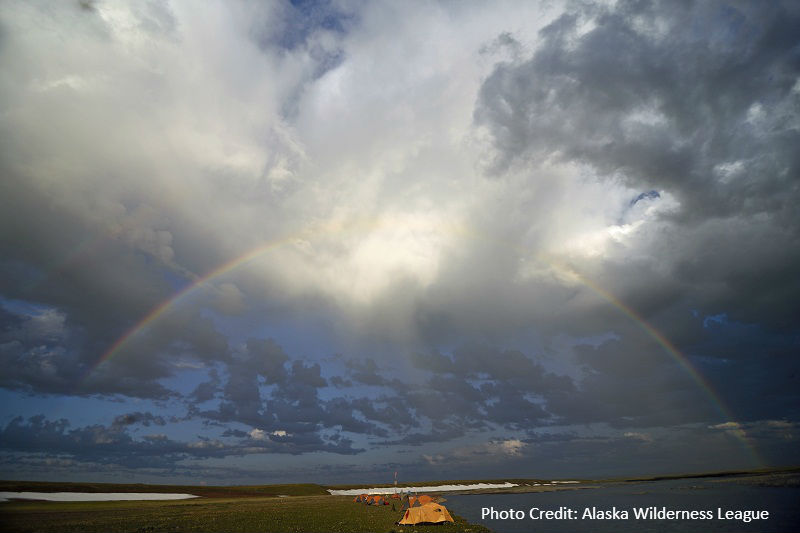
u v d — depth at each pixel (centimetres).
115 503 13062
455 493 18312
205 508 10569
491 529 5991
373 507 10456
